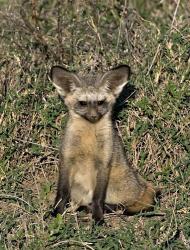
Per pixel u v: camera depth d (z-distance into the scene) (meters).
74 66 11.12
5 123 10.37
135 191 9.70
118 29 11.92
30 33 11.80
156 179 10.00
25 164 10.17
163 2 13.34
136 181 9.74
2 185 9.73
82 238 8.38
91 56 11.32
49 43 11.80
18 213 8.95
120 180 9.59
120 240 8.39
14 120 10.38
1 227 8.61
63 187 9.26
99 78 9.56
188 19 12.02
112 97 9.44
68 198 9.38
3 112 10.39
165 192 9.70
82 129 9.21
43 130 10.41
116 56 11.20
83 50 11.56
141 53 11.16
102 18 12.38
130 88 10.53
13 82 10.88
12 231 8.65
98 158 9.28
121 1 12.51
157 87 10.54
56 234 8.42
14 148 10.16
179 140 10.05
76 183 9.48
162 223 8.73
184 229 8.59
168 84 10.43
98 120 9.19
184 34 11.29
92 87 9.34
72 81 9.42
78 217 9.19
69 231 8.51
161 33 11.67
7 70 10.99
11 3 12.31
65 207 9.19
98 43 11.52
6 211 9.11
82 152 9.27
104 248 8.20
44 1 12.80
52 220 8.81
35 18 12.04
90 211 9.48
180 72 10.63
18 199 9.23
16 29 11.88
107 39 11.86
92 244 8.32
